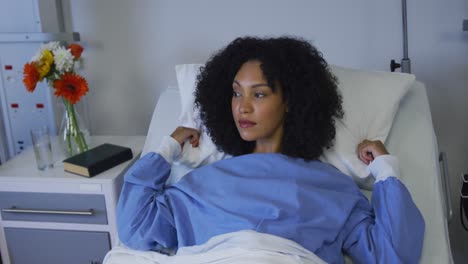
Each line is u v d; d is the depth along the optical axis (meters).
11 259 1.57
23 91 1.78
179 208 1.14
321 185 1.12
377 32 1.74
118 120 2.05
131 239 1.14
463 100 1.76
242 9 1.80
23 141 1.84
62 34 1.76
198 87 1.31
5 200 1.50
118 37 1.91
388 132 1.31
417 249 1.02
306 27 1.78
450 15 1.67
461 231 1.90
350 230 1.07
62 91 1.49
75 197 1.46
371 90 1.31
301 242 1.00
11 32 1.72
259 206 1.04
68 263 1.54
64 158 1.62
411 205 1.05
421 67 1.75
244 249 0.94
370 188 1.25
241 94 1.13
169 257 1.05
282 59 1.13
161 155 1.25
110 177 1.44
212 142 1.32
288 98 1.14
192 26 1.86
